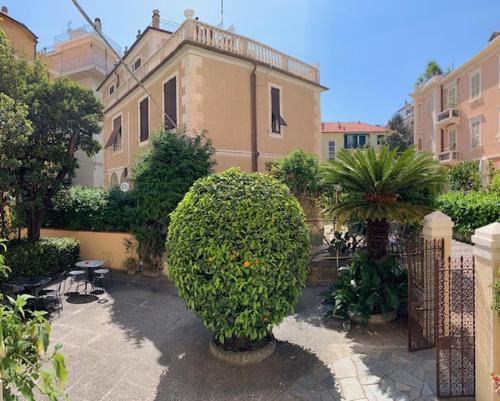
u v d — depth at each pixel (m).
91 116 10.09
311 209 9.81
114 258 10.86
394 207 5.97
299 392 3.94
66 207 11.74
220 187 4.68
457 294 5.80
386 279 6.06
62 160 9.69
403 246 7.54
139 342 5.41
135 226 9.82
